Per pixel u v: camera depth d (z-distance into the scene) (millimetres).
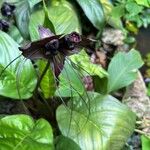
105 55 933
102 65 916
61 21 783
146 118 822
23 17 858
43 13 811
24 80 677
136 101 856
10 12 848
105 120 662
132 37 1049
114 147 640
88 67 729
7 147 549
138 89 889
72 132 639
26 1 873
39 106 732
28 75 681
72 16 799
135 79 840
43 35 588
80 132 640
